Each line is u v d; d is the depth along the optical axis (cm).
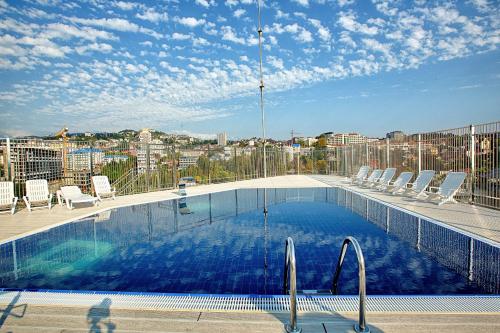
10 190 878
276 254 517
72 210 918
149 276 435
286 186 1472
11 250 568
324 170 2183
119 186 1223
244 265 469
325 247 548
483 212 767
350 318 270
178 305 301
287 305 299
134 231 696
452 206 868
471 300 303
